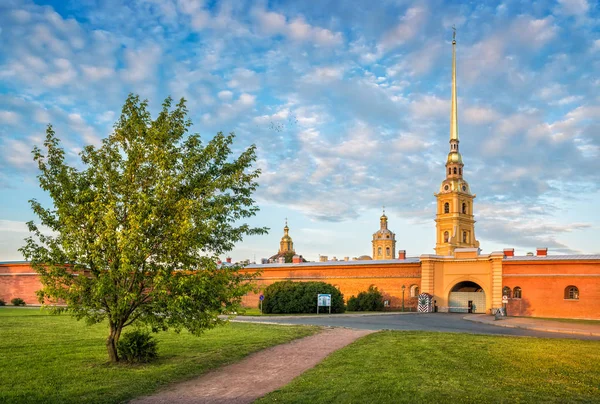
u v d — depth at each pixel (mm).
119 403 12445
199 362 17016
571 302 45219
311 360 18188
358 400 12023
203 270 16375
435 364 16266
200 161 17547
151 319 16375
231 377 15430
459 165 122312
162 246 15891
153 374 15039
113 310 15828
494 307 48844
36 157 16531
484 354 18188
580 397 12164
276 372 16156
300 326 30344
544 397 12141
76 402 12102
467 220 120812
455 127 123312
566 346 20406
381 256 137000
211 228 15898
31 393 12562
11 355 17375
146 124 17453
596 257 45781
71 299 15914
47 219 16375
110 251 15633
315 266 61344
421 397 12148
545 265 47062
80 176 16875
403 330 27797
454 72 123938
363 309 55969
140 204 15781
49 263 16266
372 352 19016
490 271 50438
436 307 53219
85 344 20297
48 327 26453
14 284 57250
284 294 49594
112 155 17188
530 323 35312
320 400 12148
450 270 53469
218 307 16469
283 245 142625
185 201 16047
